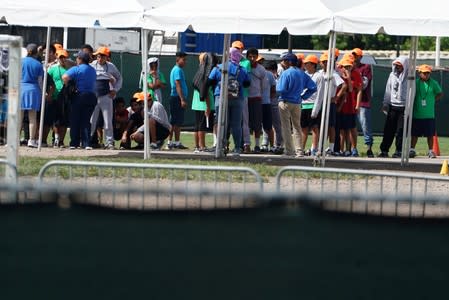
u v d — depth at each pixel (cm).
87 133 4781
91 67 4741
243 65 4819
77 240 1090
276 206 1077
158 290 1085
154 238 1087
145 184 2991
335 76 4734
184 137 6644
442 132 7888
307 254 1080
